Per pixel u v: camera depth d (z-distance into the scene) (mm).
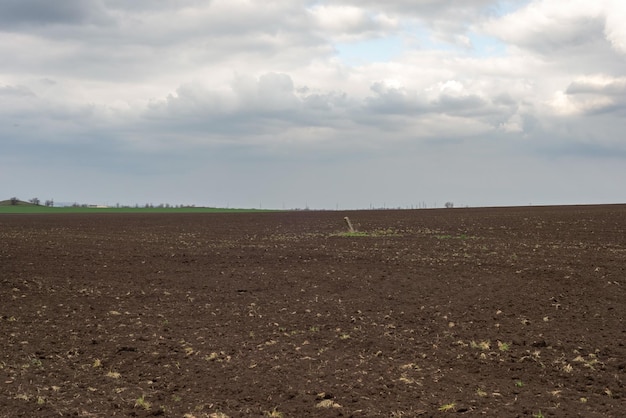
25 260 21359
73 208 124750
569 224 36625
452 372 9258
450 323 12320
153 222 52812
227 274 18688
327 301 14742
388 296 15180
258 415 7402
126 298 15031
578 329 11703
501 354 10211
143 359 9820
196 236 34438
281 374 9039
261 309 13891
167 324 12336
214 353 10062
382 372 9188
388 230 36781
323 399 7957
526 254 22484
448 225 39594
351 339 11172
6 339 10781
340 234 34125
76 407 7457
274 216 63344
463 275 17672
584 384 8719
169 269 19688
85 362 9617
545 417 7375
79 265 20375
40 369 9078
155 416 7270
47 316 12828
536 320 12492
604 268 18375
